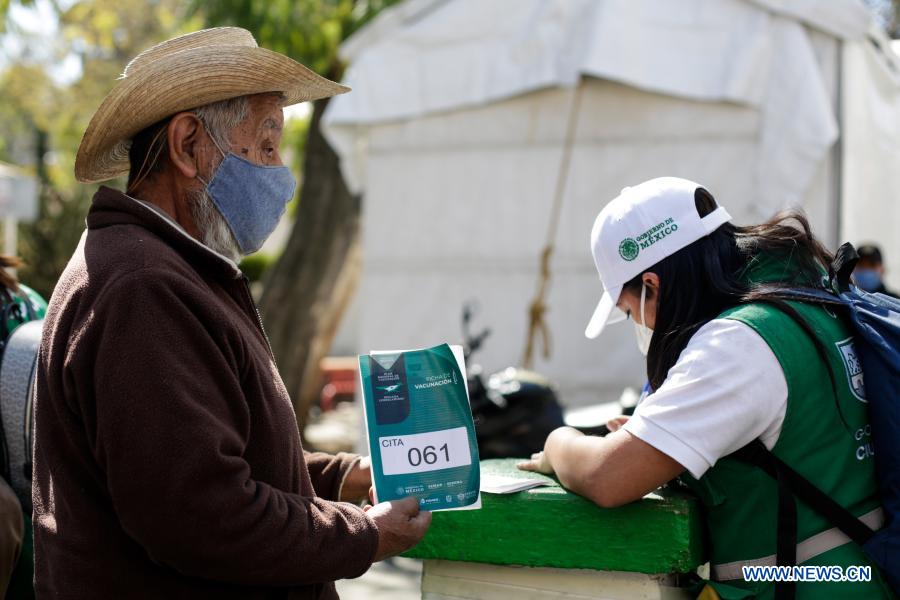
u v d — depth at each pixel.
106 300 1.63
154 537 1.57
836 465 1.82
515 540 1.96
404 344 6.23
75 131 19.02
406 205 6.24
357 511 1.78
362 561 1.72
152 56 2.00
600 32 5.46
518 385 5.10
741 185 5.55
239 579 1.63
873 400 1.85
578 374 5.84
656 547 1.85
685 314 1.93
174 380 1.60
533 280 5.97
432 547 2.02
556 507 1.92
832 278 2.01
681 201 1.97
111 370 1.59
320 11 9.09
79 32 15.87
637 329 2.07
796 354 1.80
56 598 1.68
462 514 1.99
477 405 5.05
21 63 19.61
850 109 5.66
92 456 1.68
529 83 5.76
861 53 5.77
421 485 1.85
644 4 5.57
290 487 1.82
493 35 5.96
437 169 6.17
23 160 25.17
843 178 5.51
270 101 1.96
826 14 5.35
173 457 1.57
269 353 1.92
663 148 5.71
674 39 5.58
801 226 2.05
